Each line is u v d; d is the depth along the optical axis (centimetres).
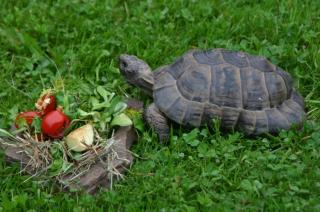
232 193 109
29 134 112
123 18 146
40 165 111
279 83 117
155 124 116
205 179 110
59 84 125
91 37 138
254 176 111
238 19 143
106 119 115
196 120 115
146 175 112
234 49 136
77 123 115
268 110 116
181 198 108
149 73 119
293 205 105
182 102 115
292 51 133
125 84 129
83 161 110
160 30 141
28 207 108
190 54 119
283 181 110
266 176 111
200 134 116
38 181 110
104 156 111
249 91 115
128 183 111
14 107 122
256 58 119
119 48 137
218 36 139
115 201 107
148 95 123
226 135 117
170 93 116
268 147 116
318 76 130
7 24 142
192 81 115
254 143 116
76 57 134
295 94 121
